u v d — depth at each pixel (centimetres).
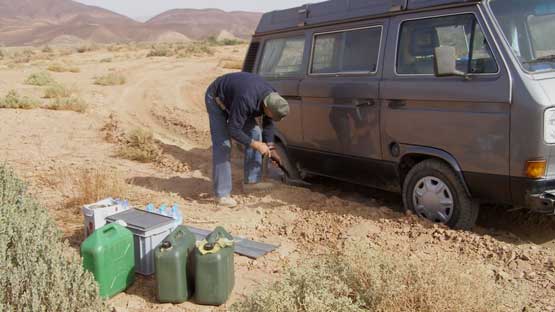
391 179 638
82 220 602
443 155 561
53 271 364
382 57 625
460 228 567
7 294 359
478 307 366
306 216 627
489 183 529
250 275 478
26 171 834
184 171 880
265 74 832
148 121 1614
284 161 802
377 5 646
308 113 728
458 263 408
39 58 5575
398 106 600
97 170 805
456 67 554
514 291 426
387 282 375
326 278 395
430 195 586
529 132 489
